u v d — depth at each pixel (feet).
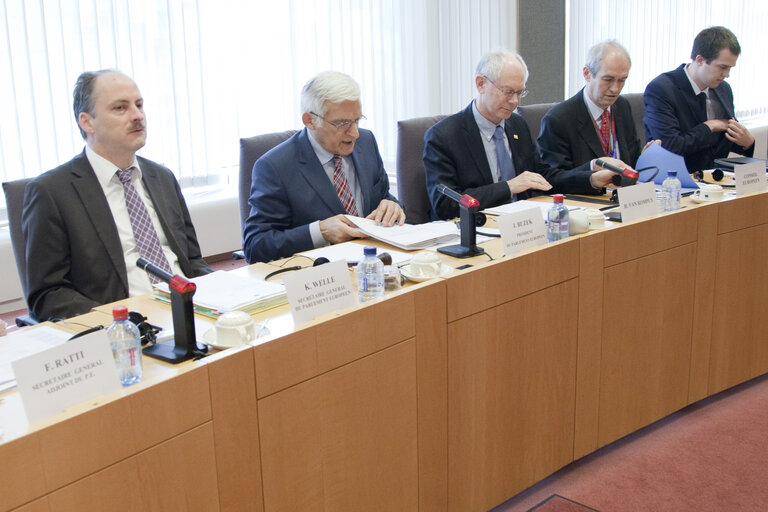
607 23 18.37
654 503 6.12
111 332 4.09
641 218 6.79
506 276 5.53
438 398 5.22
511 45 16.75
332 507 4.61
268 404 4.13
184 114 13.38
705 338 7.59
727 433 7.28
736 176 7.77
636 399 7.01
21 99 11.50
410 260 6.22
